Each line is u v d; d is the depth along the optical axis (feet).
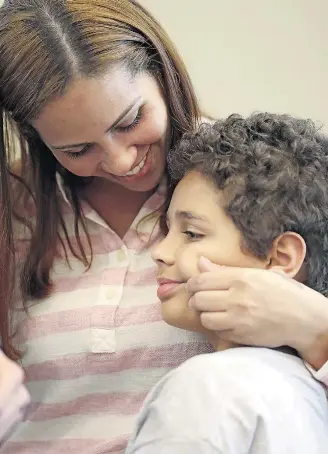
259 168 2.77
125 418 3.29
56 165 3.53
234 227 2.78
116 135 3.00
